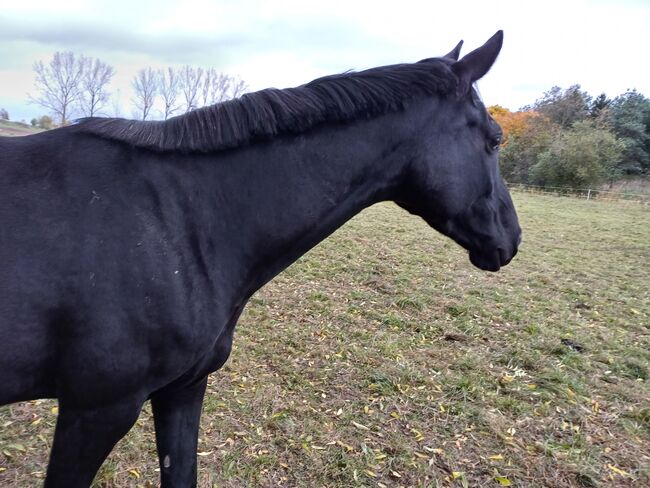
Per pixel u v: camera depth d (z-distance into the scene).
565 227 13.21
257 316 4.66
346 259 7.15
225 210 1.43
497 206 1.72
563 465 2.77
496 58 1.58
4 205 1.22
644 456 2.93
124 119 1.43
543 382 3.75
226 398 3.17
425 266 7.26
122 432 1.40
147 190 1.34
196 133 1.41
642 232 12.96
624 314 5.75
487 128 1.64
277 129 1.43
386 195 1.62
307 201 1.47
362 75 1.52
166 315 1.31
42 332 1.24
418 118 1.54
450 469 2.69
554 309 5.66
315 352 3.98
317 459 2.66
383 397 3.37
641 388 3.79
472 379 3.70
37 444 2.59
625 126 37.75
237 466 2.54
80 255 1.24
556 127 35.84
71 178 1.29
